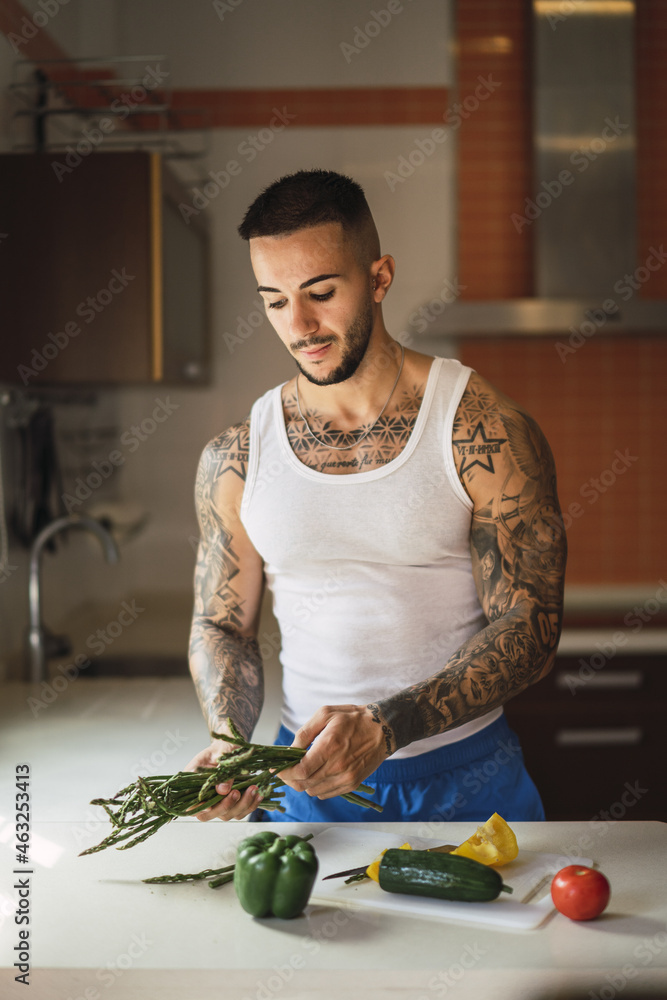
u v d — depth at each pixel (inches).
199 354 120.4
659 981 35.4
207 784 42.5
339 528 50.8
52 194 94.0
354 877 42.7
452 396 51.6
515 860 44.3
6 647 93.7
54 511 104.2
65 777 66.2
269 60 123.3
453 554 51.9
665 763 103.1
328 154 124.4
